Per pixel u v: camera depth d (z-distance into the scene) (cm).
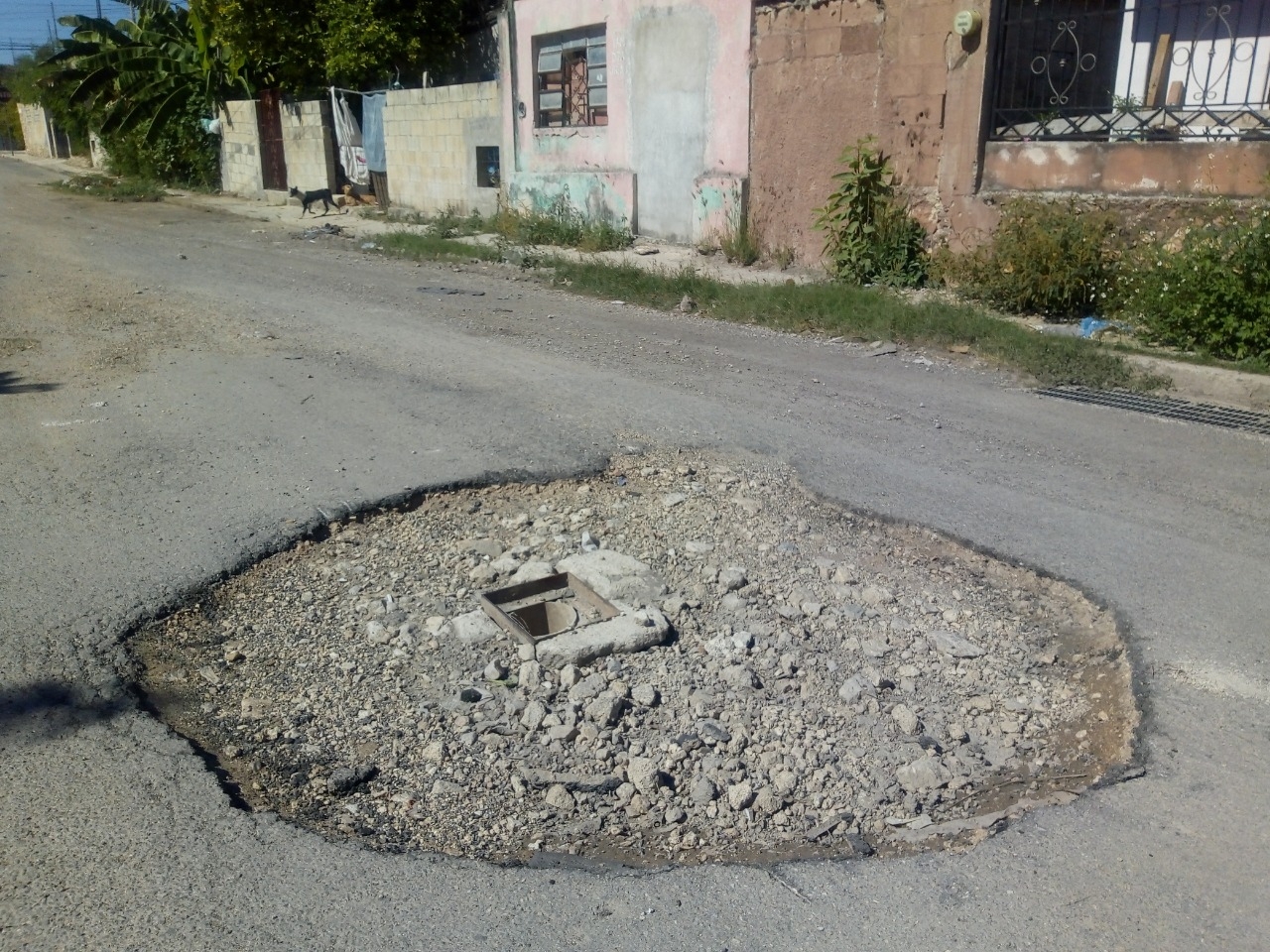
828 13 1107
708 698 378
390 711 371
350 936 264
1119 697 378
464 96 1719
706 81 1277
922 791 335
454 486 544
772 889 286
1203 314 775
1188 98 1011
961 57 994
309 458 577
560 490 548
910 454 595
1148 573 452
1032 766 348
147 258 1345
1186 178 875
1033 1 999
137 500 521
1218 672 380
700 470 571
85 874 283
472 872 291
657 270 1174
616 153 1450
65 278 1155
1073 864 292
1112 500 532
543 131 1577
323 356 800
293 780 334
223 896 277
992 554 476
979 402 699
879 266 1062
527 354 814
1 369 756
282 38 1978
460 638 411
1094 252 901
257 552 470
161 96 2634
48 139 4722
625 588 446
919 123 1043
